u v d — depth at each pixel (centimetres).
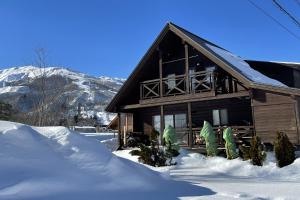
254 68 2311
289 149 1263
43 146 638
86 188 575
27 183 529
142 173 712
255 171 1217
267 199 629
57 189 543
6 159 564
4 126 667
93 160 656
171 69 2222
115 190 598
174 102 1956
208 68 2080
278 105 1655
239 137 1750
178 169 1352
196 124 2120
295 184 820
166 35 2039
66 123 3122
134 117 2366
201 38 2342
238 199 606
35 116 2791
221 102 2053
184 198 599
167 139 1669
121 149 2145
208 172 1238
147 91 2211
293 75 2161
